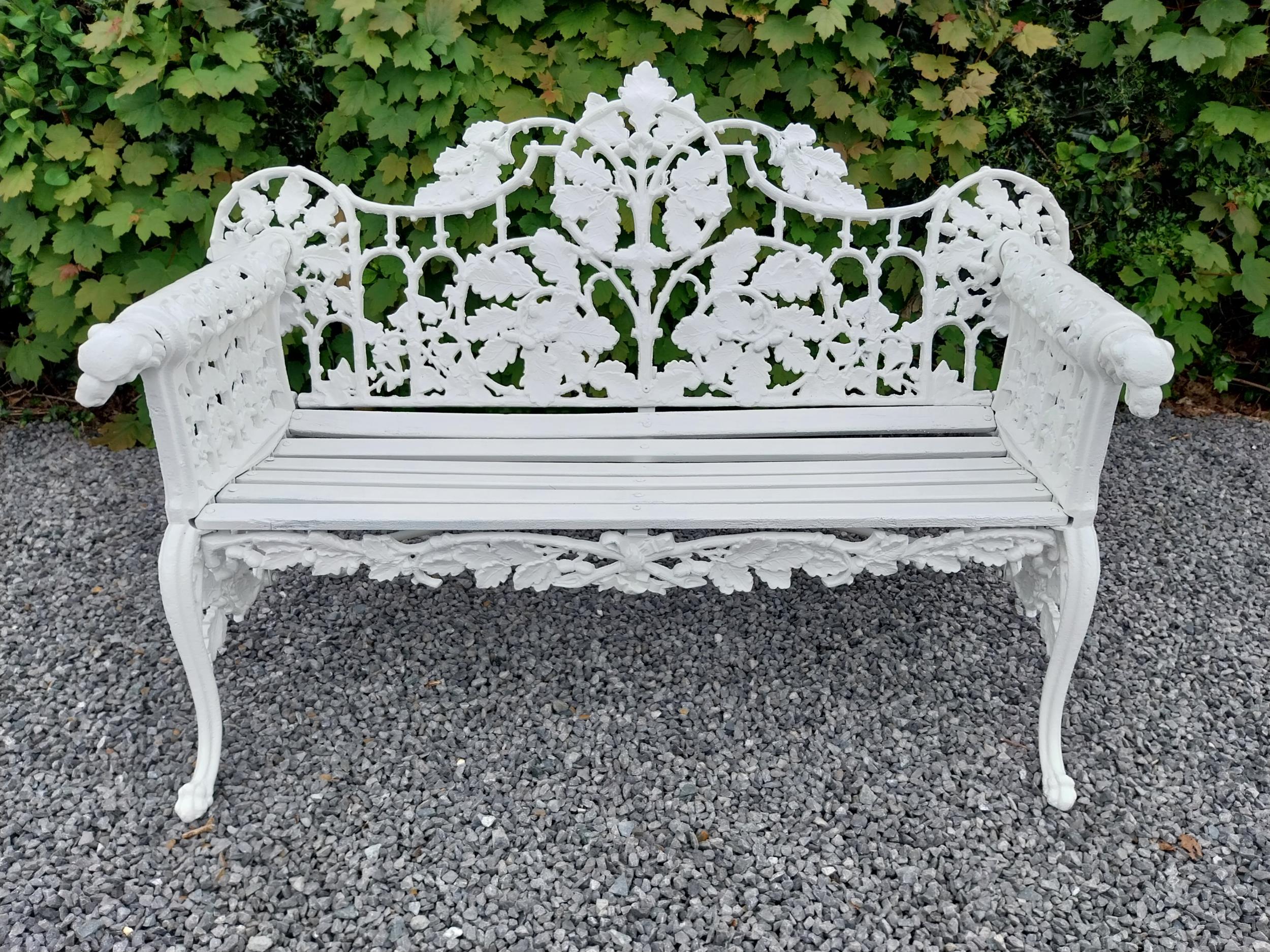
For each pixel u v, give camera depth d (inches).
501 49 100.4
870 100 106.7
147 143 110.3
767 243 85.6
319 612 97.0
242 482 74.0
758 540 71.2
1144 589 100.7
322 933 62.6
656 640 93.0
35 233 112.9
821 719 82.4
